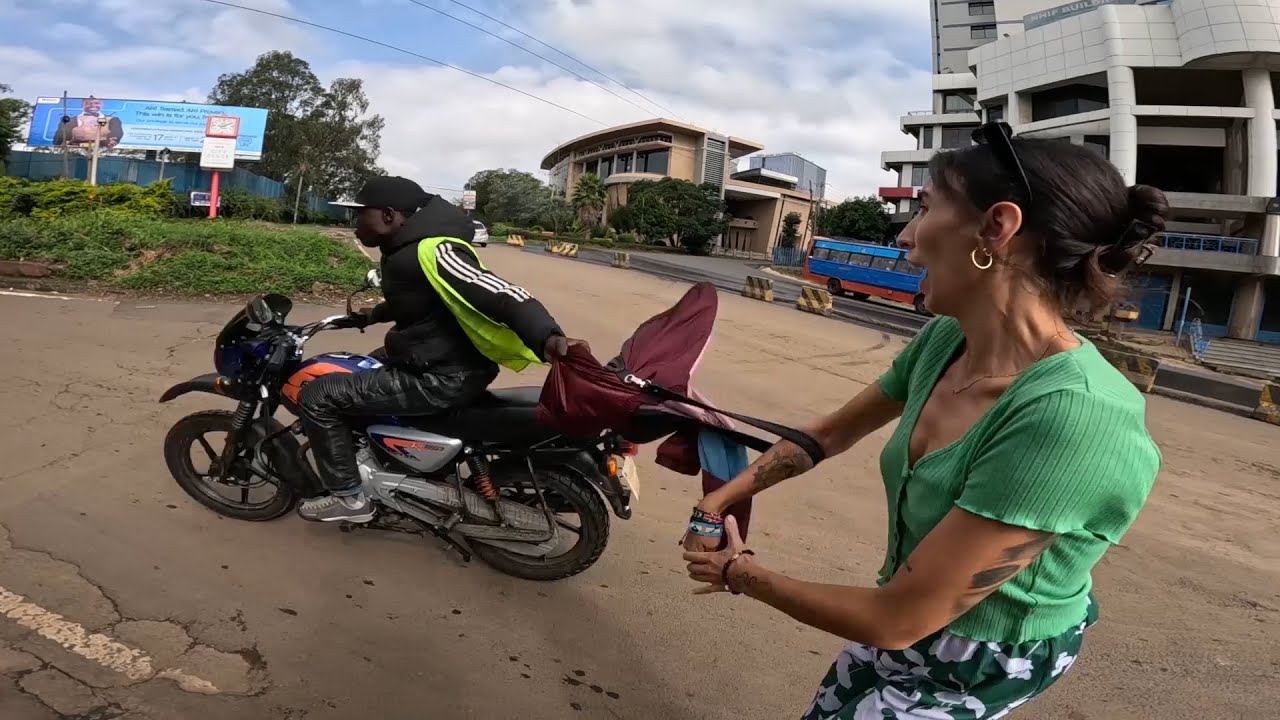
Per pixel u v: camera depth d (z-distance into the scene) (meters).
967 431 1.14
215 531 3.32
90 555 2.99
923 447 1.24
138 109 30.58
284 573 3.04
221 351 3.26
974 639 1.18
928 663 1.23
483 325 2.71
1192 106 30.72
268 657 2.51
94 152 26.98
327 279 10.26
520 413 2.92
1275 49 26.80
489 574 3.23
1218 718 2.73
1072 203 1.05
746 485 1.60
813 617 1.18
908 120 50.03
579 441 2.91
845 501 4.66
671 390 2.18
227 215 28.16
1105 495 1.00
